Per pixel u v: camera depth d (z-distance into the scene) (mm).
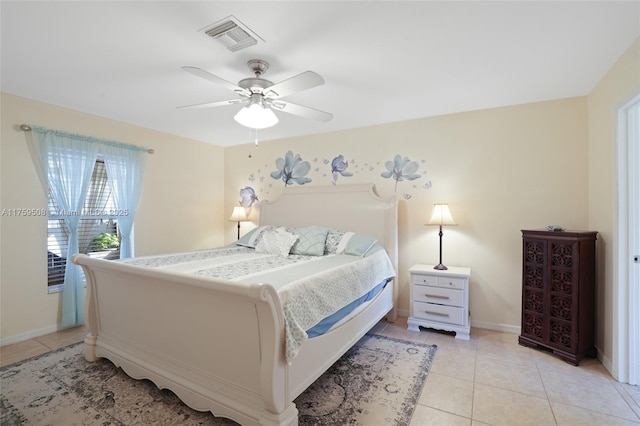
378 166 3654
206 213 4586
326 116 2453
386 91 2680
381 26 1744
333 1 1540
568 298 2412
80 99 2861
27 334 2820
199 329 1762
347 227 3686
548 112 2871
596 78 2410
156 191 3914
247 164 4656
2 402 1860
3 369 2258
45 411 1775
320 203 3885
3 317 2695
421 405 1862
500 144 3061
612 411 1794
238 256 2992
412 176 3463
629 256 2070
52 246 3018
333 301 2020
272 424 1468
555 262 2494
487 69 2268
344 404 1863
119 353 2182
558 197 2830
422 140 3414
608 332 2262
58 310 3031
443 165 3311
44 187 2932
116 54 2055
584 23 1711
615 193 2129
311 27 1754
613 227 2166
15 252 2770
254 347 1549
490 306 3104
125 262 2488
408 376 2193
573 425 1682
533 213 2928
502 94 2740
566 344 2422
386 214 3457
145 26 1747
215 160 4746
